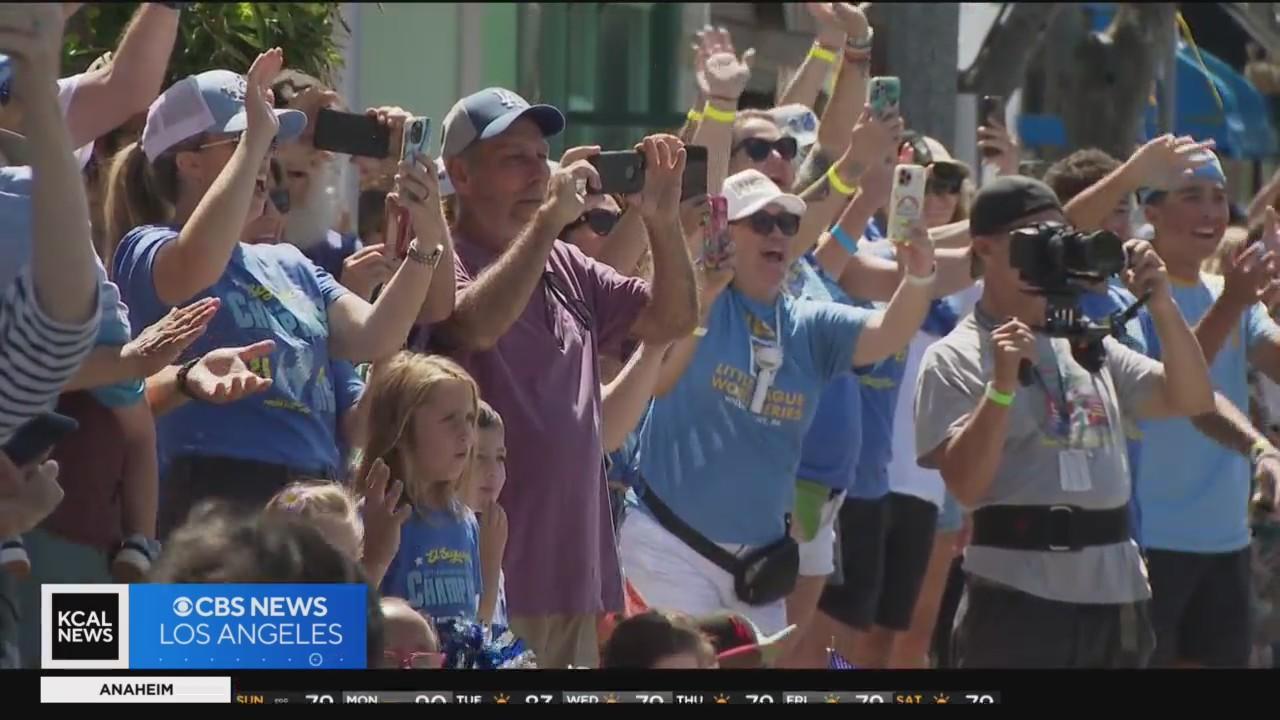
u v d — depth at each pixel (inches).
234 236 378.0
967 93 1064.8
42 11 296.0
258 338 395.9
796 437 532.4
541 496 429.4
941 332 645.9
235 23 530.3
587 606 434.0
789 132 634.2
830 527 583.2
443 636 379.9
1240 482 575.5
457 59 995.9
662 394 514.3
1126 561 504.7
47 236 305.1
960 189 679.1
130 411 370.6
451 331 426.9
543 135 457.4
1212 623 575.2
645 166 443.2
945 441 510.9
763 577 522.3
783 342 530.6
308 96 462.3
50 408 327.0
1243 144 1229.1
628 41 1202.6
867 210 599.2
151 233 387.2
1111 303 557.9
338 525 367.2
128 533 371.2
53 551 370.0
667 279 448.1
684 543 518.9
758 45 1266.0
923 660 676.7
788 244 529.3
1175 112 1133.7
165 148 403.2
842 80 610.2
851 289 602.2
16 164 359.3
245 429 391.2
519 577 427.5
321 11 553.6
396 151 433.1
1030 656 500.4
